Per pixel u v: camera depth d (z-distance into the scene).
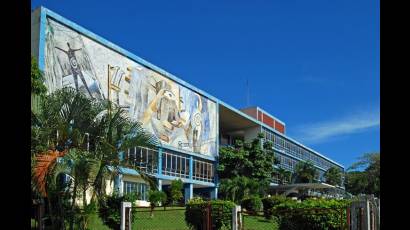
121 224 14.72
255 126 74.31
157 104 45.00
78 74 34.03
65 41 33.12
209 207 16.34
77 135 14.57
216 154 58.78
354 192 72.31
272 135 79.88
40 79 18.94
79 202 15.26
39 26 30.81
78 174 13.56
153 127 44.03
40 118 14.50
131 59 41.03
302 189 71.44
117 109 16.34
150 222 22.22
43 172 12.59
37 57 30.19
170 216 25.41
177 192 41.50
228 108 63.72
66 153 13.53
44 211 14.56
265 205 36.94
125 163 14.86
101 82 36.69
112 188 16.56
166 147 46.16
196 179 53.22
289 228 12.88
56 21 32.38
